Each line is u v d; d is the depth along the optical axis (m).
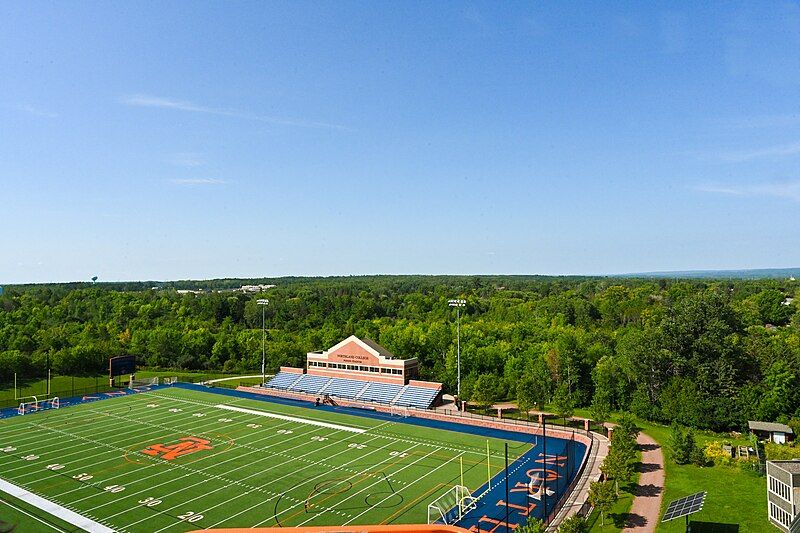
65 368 120.88
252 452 67.00
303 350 130.75
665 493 53.06
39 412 89.31
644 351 88.00
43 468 60.62
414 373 104.25
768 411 74.25
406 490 54.44
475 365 107.94
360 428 79.25
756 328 136.88
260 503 50.91
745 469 58.09
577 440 72.94
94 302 190.62
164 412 89.44
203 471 59.84
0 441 71.62
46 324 157.62
